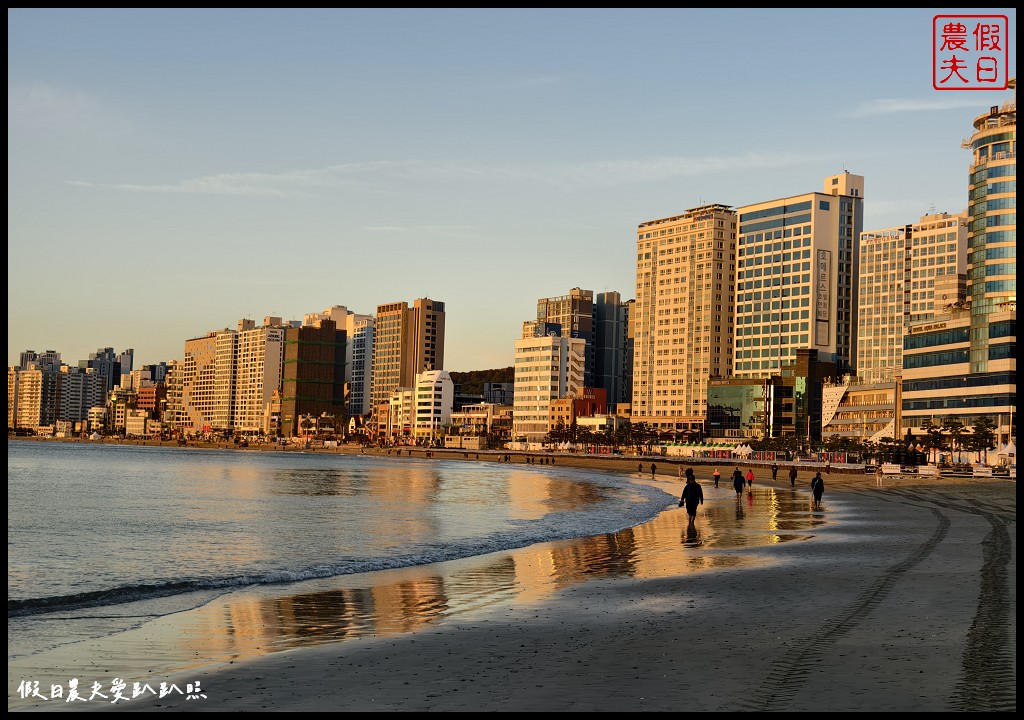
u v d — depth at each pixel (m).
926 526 50.72
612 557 40.53
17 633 23.55
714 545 44.59
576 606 26.28
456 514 74.81
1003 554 35.09
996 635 19.36
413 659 19.11
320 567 38.88
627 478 162.12
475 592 30.39
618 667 17.73
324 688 16.72
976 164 179.38
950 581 27.75
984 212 174.75
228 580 34.34
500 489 120.19
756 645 19.30
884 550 38.47
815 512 68.00
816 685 15.63
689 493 55.06
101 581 35.53
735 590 28.17
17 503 84.56
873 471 154.25
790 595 26.52
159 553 45.72
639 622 23.08
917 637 19.28
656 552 42.09
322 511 77.94
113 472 167.50
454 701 15.58
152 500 91.06
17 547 48.16
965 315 175.38
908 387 190.00
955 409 175.50
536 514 74.75
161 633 23.50
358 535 55.91
